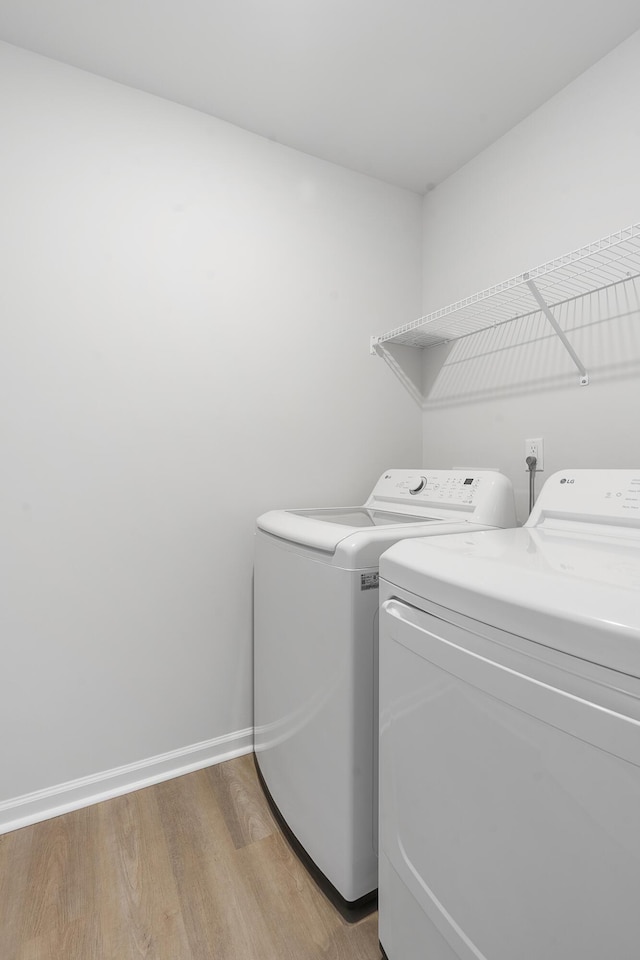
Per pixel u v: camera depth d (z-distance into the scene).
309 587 1.21
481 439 1.91
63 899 1.14
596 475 1.26
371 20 1.33
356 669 1.06
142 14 1.31
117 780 1.54
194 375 1.67
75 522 1.48
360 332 2.03
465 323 1.87
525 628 0.64
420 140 1.83
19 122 1.40
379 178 2.07
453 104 1.64
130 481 1.56
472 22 1.33
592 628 0.56
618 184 1.40
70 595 1.48
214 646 1.71
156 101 1.60
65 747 1.47
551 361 1.63
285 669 1.35
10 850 1.29
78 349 1.48
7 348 1.38
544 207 1.63
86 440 1.50
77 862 1.25
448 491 1.62
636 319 1.38
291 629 1.31
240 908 1.12
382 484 1.94
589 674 0.56
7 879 1.20
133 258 1.56
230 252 1.73
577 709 0.57
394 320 2.12
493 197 1.83
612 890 0.54
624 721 0.52
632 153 1.37
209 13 1.30
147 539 1.59
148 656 1.60
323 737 1.15
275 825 1.40
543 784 0.61
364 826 1.08
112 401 1.53
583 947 0.57
